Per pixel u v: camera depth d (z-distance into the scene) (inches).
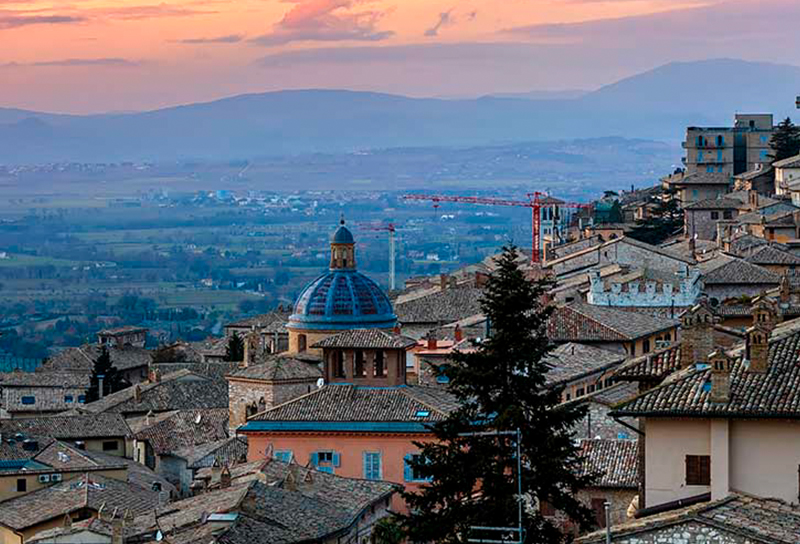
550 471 4156.0
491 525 4099.4
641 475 4323.3
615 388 6697.8
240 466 7273.6
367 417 7480.3
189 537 5708.7
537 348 4318.4
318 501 6343.5
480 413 4394.7
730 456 4023.1
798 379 4079.7
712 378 4069.9
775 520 3538.4
